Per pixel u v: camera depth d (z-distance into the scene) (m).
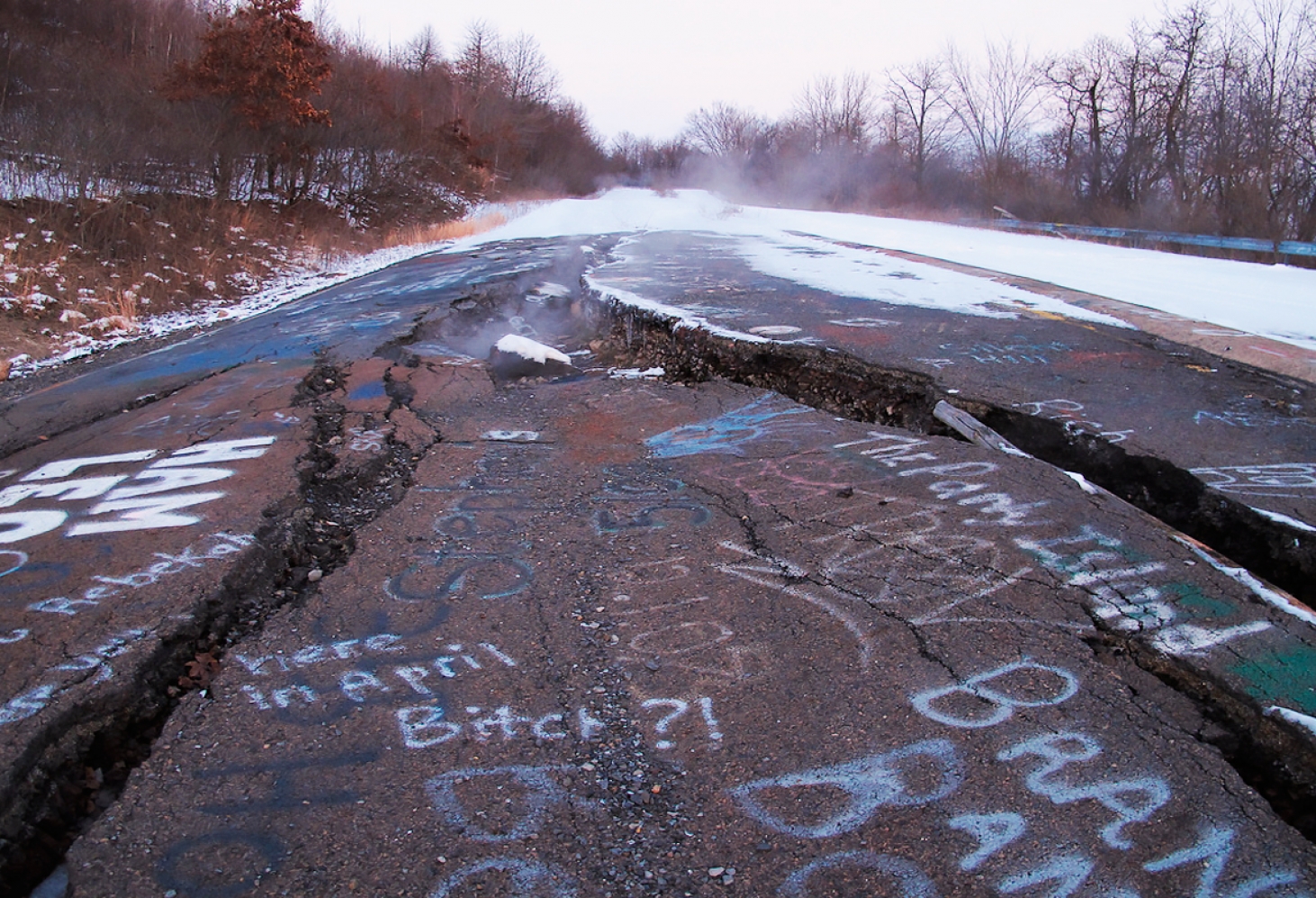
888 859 2.32
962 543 4.03
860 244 17.38
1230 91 25.11
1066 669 3.09
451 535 4.39
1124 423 5.43
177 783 2.66
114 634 3.37
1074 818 2.44
